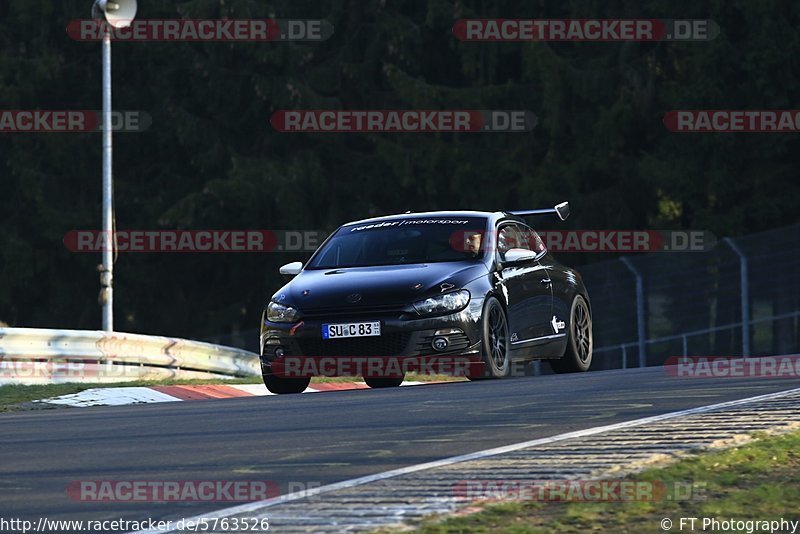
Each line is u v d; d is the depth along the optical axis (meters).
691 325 99.06
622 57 123.19
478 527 15.33
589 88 121.94
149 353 55.94
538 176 123.25
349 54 130.62
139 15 130.62
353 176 131.38
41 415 32.78
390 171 130.62
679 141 122.56
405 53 126.75
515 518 15.79
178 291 133.75
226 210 127.06
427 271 38.47
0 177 134.75
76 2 133.88
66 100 136.88
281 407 30.39
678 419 23.16
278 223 128.00
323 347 37.22
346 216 129.50
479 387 33.12
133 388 42.03
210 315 132.75
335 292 37.69
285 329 37.59
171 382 45.88
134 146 135.88
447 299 37.31
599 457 19.45
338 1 131.00
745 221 122.19
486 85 126.88
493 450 20.70
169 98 130.75
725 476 17.97
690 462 18.86
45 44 133.25
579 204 122.69
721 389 28.94
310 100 125.38
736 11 123.62
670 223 124.19
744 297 93.44
